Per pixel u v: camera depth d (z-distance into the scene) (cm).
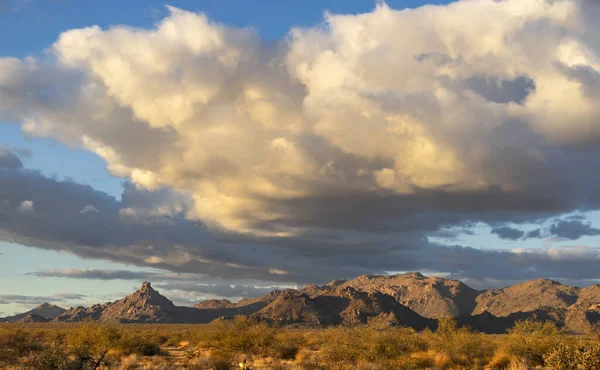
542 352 3919
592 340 3656
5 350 4228
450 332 4438
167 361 4316
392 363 3753
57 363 2400
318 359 3988
